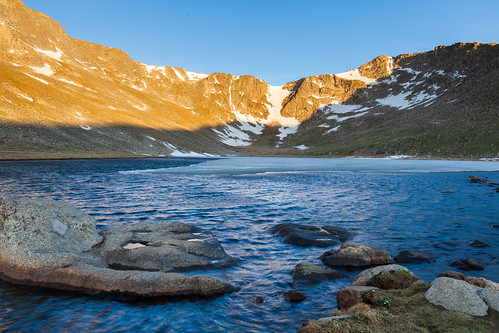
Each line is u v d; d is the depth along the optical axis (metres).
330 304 10.99
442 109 193.50
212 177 58.97
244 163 108.38
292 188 43.53
